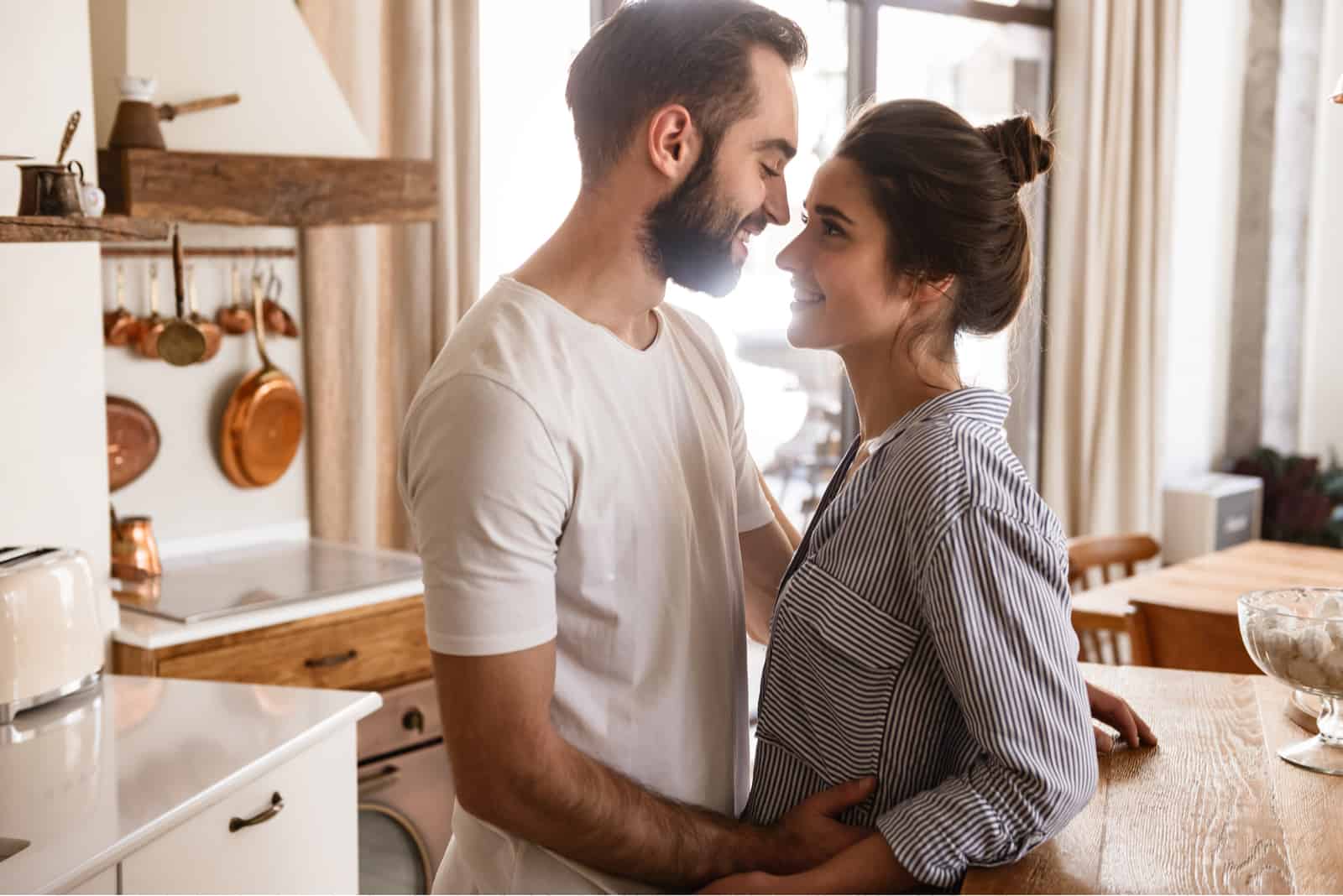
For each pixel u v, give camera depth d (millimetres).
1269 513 5844
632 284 1259
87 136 2119
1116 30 4840
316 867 1741
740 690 1404
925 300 1208
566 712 1236
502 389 1129
